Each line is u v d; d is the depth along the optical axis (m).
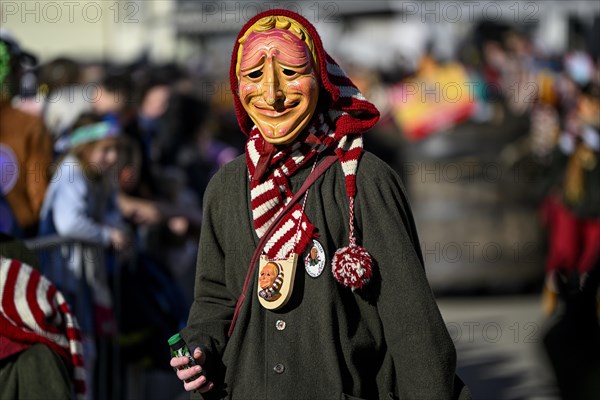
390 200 6.40
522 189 20.45
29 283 7.96
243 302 6.49
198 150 17.06
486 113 20.56
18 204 10.30
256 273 6.47
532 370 15.82
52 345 7.93
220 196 6.69
